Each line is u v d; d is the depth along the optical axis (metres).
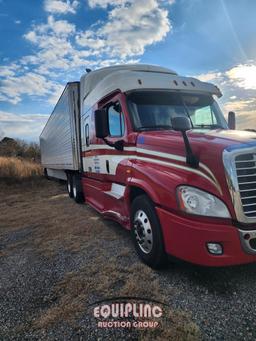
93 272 3.79
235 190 2.91
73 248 4.81
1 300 3.27
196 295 3.09
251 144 3.08
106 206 5.69
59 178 14.39
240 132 3.76
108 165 5.36
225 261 2.90
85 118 7.29
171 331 2.54
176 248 3.22
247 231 2.90
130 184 4.15
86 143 7.28
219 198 2.96
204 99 4.90
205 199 3.00
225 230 2.89
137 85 4.56
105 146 5.50
